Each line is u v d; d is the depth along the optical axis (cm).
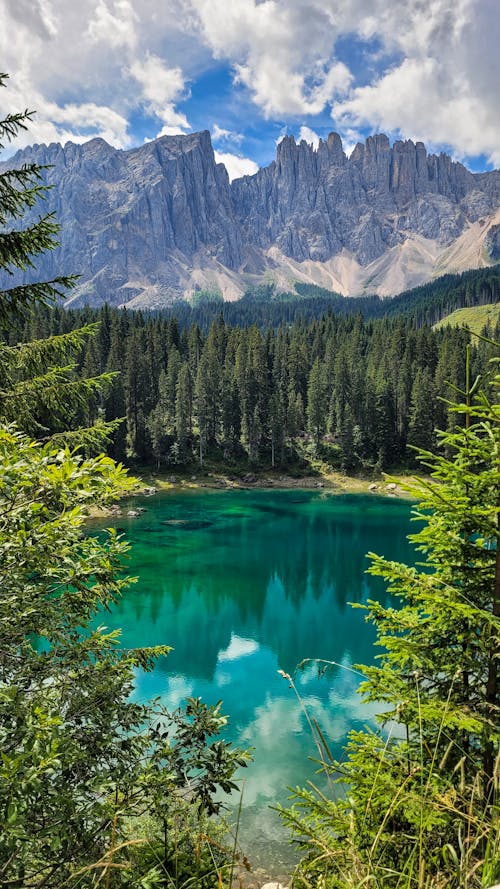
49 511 465
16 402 778
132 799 439
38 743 340
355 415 9525
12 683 447
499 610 490
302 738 1822
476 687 499
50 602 476
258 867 1210
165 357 11231
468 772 386
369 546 4794
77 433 804
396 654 548
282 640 2759
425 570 2264
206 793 470
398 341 11394
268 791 1528
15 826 299
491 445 525
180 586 3625
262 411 9631
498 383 509
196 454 9056
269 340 12188
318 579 3844
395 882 299
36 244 724
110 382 833
